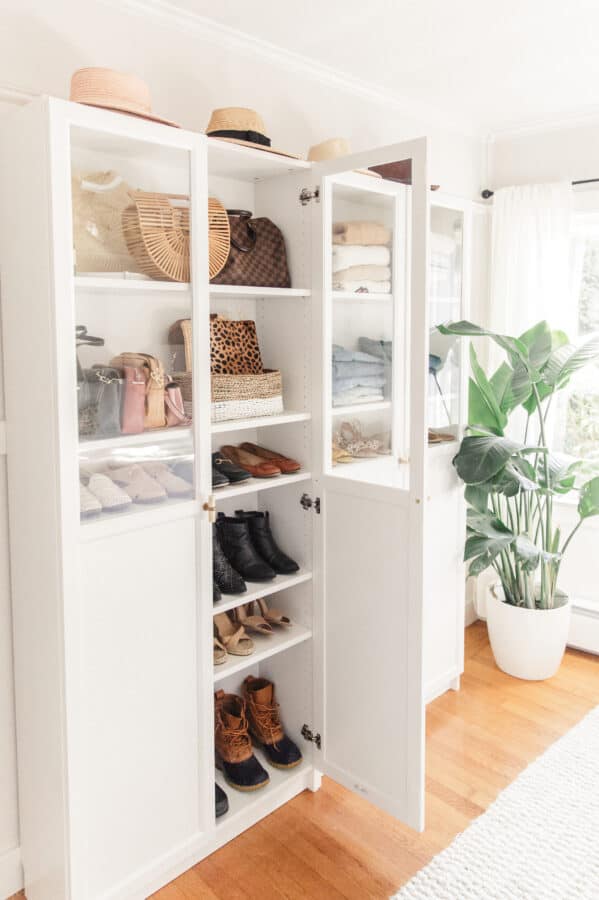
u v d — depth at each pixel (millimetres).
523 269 3311
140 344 1718
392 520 2012
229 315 2291
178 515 1817
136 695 1777
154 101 2084
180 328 1806
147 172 1710
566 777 2377
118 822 1772
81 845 1697
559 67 2625
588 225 3326
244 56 2324
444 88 2828
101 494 1652
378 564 2066
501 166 3486
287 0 2057
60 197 1507
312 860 2020
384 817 2211
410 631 1996
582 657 3330
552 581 3059
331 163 2061
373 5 2100
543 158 3330
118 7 1973
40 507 1658
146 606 1774
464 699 2924
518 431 3375
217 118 2016
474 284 3480
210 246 1918
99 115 1558
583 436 3479
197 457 1860
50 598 1650
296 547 2344
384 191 1922
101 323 1635
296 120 2523
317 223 2129
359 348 2049
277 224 2268
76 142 1569
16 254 1639
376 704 2117
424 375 1867
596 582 3361
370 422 2039
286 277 2236
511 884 1904
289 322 2266
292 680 2404
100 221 1621
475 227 3432
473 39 2363
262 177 2248
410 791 2037
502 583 3135
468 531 3021
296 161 2084
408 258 1880
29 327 1621
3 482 1815
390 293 1940
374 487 2049
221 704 2375
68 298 1545
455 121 3236
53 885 1777
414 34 2312
